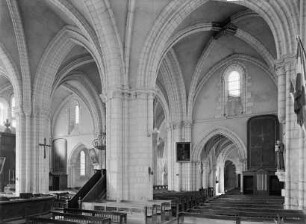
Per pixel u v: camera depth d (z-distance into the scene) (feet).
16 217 54.19
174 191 108.06
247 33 98.12
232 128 111.75
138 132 71.61
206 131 116.47
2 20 86.02
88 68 126.21
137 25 73.05
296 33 57.62
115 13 72.02
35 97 95.09
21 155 92.94
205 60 113.09
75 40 94.17
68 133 157.58
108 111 72.90
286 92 58.65
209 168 154.20
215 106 116.06
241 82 111.86
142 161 70.79
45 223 44.91
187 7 73.36
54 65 97.81
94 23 72.23
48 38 94.02
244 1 63.31
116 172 69.31
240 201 67.10
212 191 135.13
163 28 73.87
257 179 102.47
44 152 95.66
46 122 97.45
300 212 46.19
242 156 109.09
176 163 116.88
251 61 109.60
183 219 47.73
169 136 120.57
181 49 107.34
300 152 54.13
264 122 104.73
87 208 63.21
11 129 143.23
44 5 85.05
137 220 57.62
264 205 57.82
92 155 138.31
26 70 93.76
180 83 115.24
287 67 58.70
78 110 156.25
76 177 157.99
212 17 92.17
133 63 74.02
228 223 47.65
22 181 92.17
